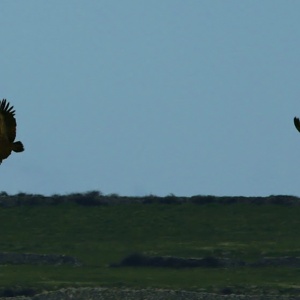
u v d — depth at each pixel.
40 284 162.38
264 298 150.25
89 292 147.75
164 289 157.62
